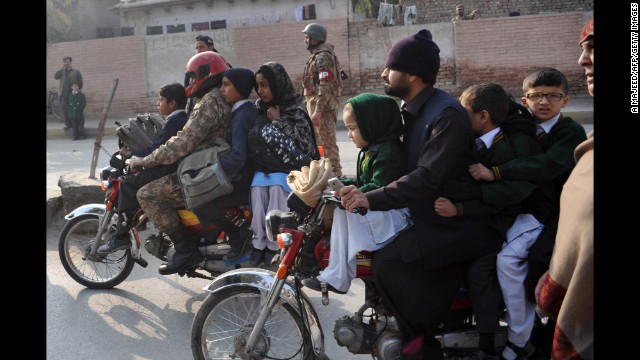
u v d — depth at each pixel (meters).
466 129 2.56
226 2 19.53
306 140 4.19
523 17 15.59
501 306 2.73
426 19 19.77
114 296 4.43
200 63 4.04
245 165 4.01
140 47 17.50
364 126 2.70
